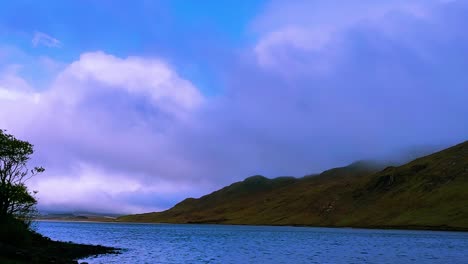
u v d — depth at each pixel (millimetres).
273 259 67625
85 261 53281
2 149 48000
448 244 107750
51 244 60406
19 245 48188
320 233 189375
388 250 87375
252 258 69250
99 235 153250
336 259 67688
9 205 49562
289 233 189750
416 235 164625
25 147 49688
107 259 58219
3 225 47594
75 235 148125
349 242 117625
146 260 61156
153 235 161625
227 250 86500
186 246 97625
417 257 71125
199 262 61906
